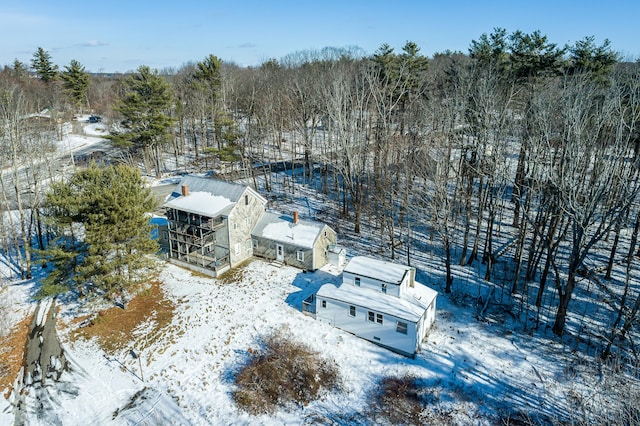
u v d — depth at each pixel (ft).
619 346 95.81
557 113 111.55
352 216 168.76
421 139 150.00
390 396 86.22
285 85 247.91
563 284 119.65
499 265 131.34
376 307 99.35
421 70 215.31
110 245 102.78
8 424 80.69
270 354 96.99
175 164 248.52
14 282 128.36
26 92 315.99
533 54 144.25
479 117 126.21
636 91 102.37
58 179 180.75
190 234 133.90
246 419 81.92
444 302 115.65
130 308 113.80
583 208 91.20
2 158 136.56
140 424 80.89
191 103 270.67
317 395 87.35
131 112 210.18
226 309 112.88
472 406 83.56
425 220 148.36
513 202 147.23
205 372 93.15
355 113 164.55
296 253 131.44
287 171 229.45
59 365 95.14
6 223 160.97
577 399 82.17
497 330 104.47
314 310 110.52
